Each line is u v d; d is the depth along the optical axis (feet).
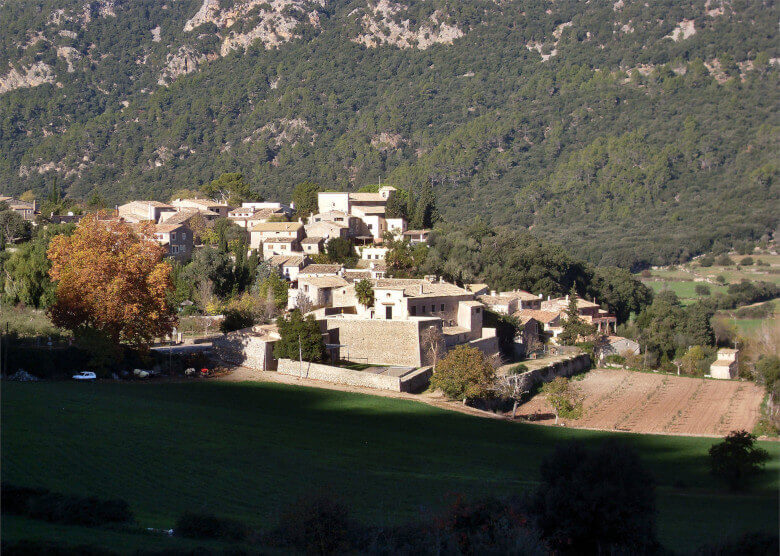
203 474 204.33
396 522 167.63
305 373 360.07
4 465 187.93
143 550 136.56
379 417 296.51
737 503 213.46
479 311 433.89
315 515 153.58
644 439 301.02
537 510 166.71
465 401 342.23
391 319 386.32
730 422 343.05
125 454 211.41
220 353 382.42
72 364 324.39
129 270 340.59
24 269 421.59
